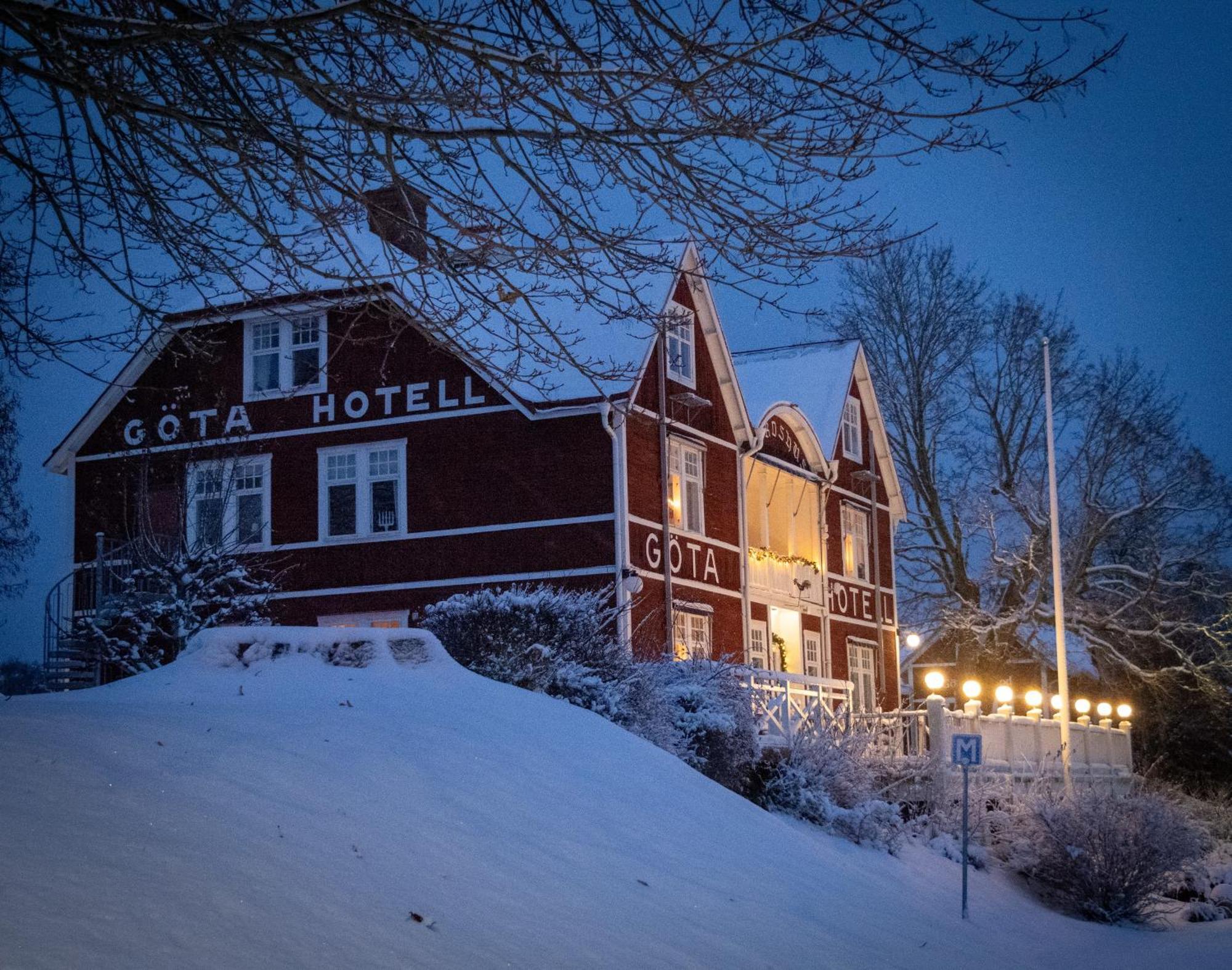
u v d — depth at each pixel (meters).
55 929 6.76
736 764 23.17
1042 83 9.33
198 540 26.89
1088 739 36.88
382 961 7.83
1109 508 49.47
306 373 31.80
